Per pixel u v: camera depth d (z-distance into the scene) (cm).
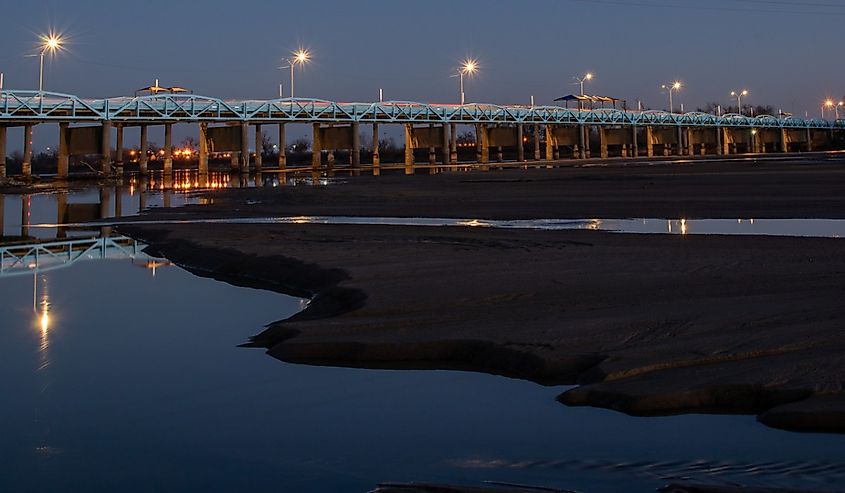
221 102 10188
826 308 1310
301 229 2975
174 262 2433
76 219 4022
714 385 939
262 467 813
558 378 1072
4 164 8419
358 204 4297
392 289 1617
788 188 4400
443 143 12888
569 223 3022
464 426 904
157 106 9538
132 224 3578
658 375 1008
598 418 909
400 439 876
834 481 710
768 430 845
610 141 16275
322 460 823
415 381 1092
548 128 15312
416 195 4794
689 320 1259
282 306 1686
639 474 745
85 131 8994
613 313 1334
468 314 1393
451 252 2156
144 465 827
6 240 3125
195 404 1023
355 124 11650
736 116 18138
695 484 711
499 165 12131
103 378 1155
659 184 5094
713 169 7088
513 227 2914
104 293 1905
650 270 1778
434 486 727
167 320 1570
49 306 1744
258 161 11112
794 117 19775
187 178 9294
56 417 984
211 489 764
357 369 1164
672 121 16750
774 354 1073
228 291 1888
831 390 909
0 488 780
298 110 11025
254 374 1154
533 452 818
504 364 1137
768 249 2075
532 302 1479
